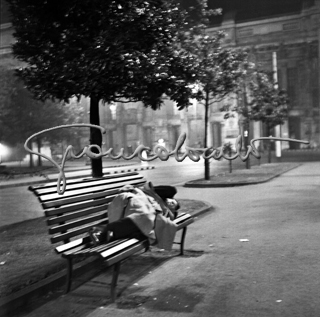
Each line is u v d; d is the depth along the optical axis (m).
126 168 31.36
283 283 4.79
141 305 4.31
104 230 4.93
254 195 12.83
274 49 58.25
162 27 8.88
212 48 17.22
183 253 6.29
